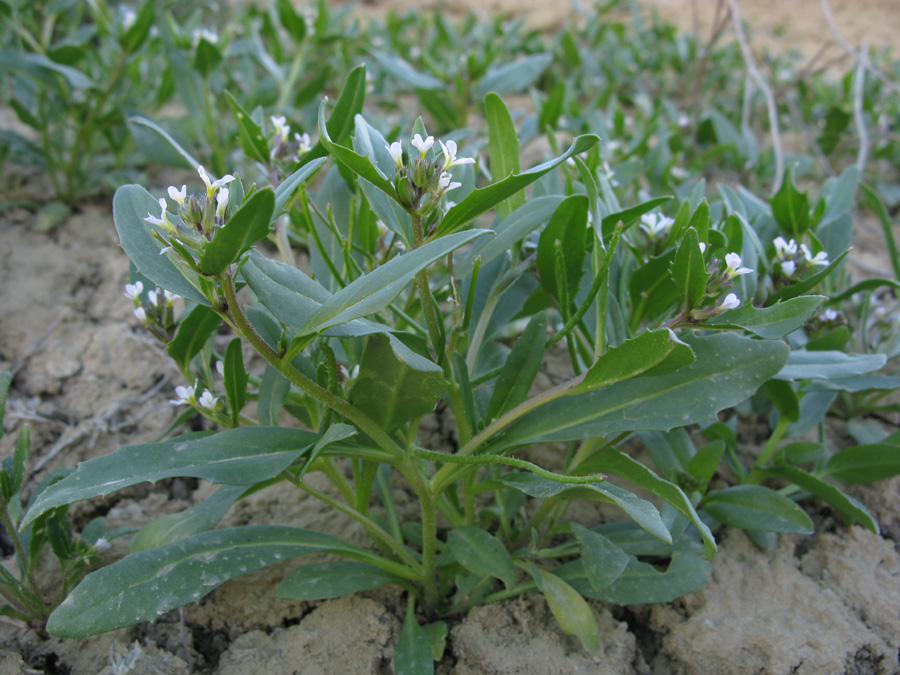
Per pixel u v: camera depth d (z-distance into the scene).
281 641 0.16
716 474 0.20
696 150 0.37
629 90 0.47
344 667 0.16
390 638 0.16
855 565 0.18
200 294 0.13
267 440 0.13
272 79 0.35
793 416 0.18
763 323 0.13
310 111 0.33
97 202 0.30
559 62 0.48
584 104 0.45
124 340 0.24
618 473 0.14
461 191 0.17
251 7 0.43
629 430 0.14
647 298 0.17
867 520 0.17
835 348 0.18
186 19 0.42
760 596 0.17
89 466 0.12
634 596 0.16
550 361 0.24
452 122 0.35
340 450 0.14
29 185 0.30
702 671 0.16
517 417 0.14
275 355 0.12
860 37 0.62
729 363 0.14
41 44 0.30
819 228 0.21
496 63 0.43
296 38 0.32
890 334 0.21
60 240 0.28
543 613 0.16
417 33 0.52
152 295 0.15
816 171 0.38
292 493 0.20
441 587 0.17
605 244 0.17
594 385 0.13
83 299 0.26
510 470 0.20
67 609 0.13
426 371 0.12
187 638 0.16
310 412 0.17
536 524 0.17
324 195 0.19
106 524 0.18
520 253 0.18
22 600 0.16
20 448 0.16
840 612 0.17
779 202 0.21
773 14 0.68
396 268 0.11
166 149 0.27
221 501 0.16
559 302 0.17
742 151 0.36
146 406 0.23
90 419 0.22
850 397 0.22
